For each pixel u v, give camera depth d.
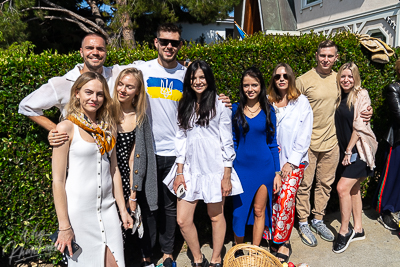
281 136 2.97
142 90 2.46
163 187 2.87
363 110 3.14
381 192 3.67
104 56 2.53
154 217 2.91
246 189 2.82
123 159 2.54
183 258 3.24
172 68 2.84
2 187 2.79
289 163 2.93
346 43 3.71
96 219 2.14
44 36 11.90
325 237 3.51
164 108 2.74
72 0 12.60
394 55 3.93
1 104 2.69
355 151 3.24
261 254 2.67
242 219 2.88
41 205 2.94
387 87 3.57
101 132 2.13
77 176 2.06
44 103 2.44
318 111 3.27
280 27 10.52
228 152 2.61
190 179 2.67
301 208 3.49
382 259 3.14
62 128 1.99
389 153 3.62
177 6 11.92
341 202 3.30
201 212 3.46
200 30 16.91
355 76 3.15
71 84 2.54
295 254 3.27
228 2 9.77
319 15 9.75
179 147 2.70
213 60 3.30
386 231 3.66
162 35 2.65
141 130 2.49
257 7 11.98
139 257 3.23
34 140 2.84
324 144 3.33
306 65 3.59
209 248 3.40
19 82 2.73
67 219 2.04
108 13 9.54
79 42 13.33
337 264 3.09
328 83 3.27
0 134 2.79
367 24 7.96
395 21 7.11
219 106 2.60
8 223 2.88
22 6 8.85
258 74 2.67
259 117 2.76
